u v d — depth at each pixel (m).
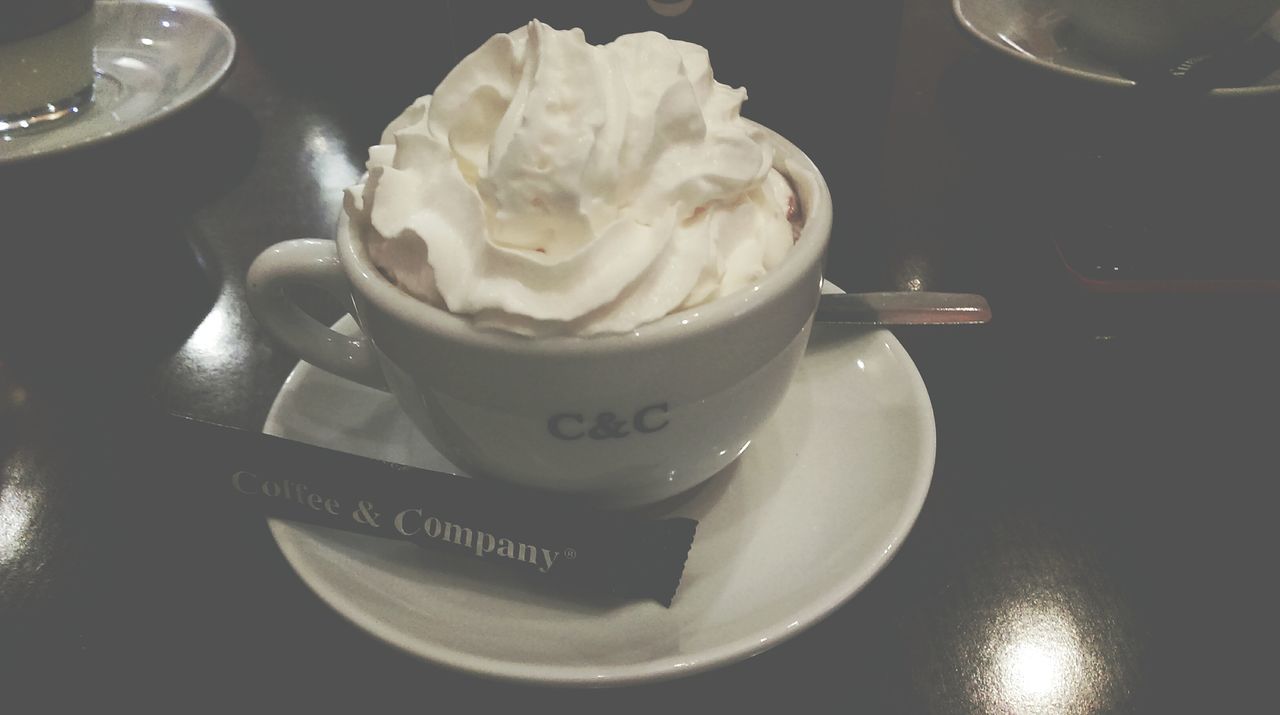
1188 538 0.22
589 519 0.20
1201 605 0.21
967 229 0.32
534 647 0.19
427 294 0.19
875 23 0.33
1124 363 0.27
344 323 0.27
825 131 0.36
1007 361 0.27
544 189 0.19
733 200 0.21
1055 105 0.37
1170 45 0.33
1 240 0.34
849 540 0.21
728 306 0.18
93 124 0.40
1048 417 0.25
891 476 0.22
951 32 0.44
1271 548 0.22
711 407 0.20
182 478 0.21
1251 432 0.25
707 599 0.20
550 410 0.19
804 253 0.20
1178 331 0.27
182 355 0.29
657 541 0.20
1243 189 0.31
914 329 0.28
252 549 0.23
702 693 0.20
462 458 0.22
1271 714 0.19
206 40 0.43
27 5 0.37
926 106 0.39
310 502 0.21
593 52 0.21
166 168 0.38
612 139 0.20
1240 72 0.32
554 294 0.18
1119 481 0.24
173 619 0.21
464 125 0.21
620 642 0.19
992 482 0.24
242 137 0.39
